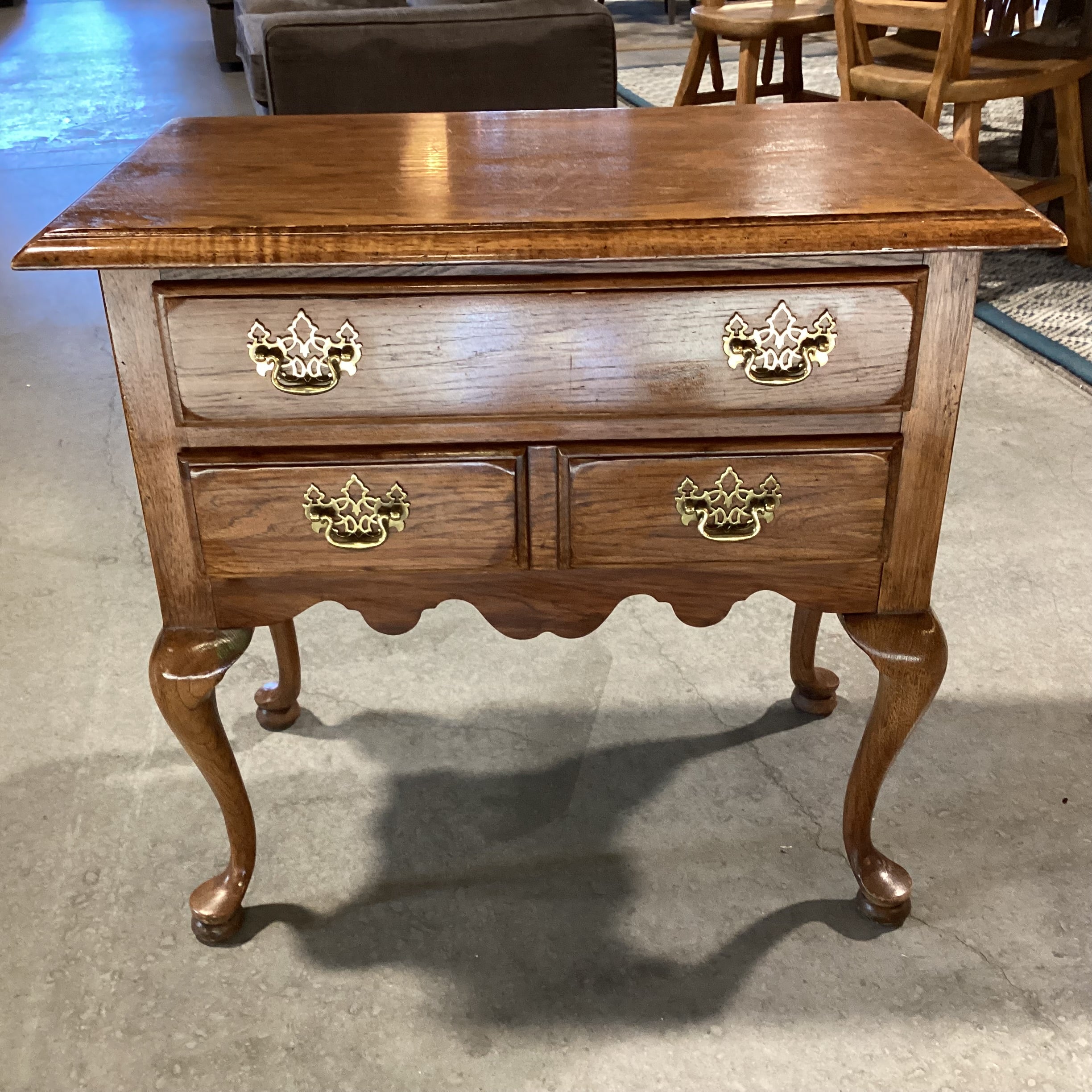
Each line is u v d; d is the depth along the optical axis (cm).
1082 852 132
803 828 137
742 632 173
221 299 90
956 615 172
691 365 94
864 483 99
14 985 117
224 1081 108
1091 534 191
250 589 105
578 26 237
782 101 445
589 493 99
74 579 184
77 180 398
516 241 88
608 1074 108
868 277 91
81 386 250
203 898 122
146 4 792
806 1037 111
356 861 133
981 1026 112
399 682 163
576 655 168
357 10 240
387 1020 114
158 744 151
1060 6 302
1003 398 235
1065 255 302
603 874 131
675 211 91
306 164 109
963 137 264
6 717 155
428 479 98
